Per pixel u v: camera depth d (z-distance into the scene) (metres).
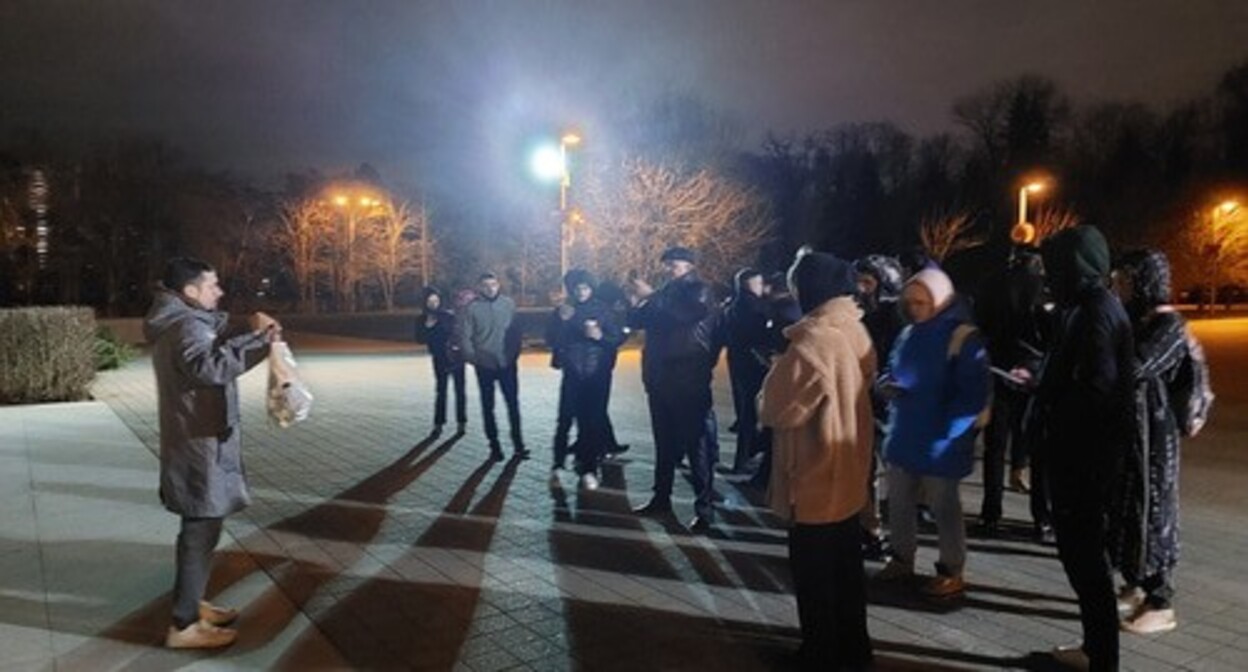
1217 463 8.95
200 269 4.57
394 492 7.83
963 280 7.67
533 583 5.58
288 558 6.06
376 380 17.11
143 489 7.95
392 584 5.56
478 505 7.39
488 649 4.65
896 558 5.57
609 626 4.94
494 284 9.06
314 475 8.51
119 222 56.09
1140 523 4.70
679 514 7.11
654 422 6.92
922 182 64.44
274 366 4.74
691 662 4.51
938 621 5.01
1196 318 43.88
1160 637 4.75
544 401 13.91
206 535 4.62
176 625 4.64
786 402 4.16
